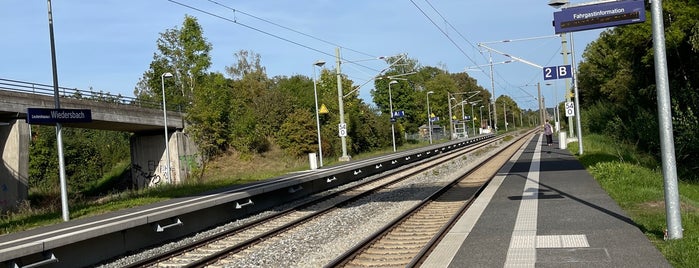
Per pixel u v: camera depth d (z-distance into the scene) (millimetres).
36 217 18641
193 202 16984
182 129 51656
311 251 11445
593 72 63031
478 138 87312
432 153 50344
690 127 24734
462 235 10812
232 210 17812
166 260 11328
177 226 15000
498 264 8422
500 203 14742
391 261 9727
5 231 15328
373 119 66938
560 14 11305
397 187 23297
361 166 31203
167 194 23422
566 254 8758
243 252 11742
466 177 24188
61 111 18312
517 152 38656
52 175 53031
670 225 9109
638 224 10633
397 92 91938
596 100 67438
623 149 31250
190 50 49156
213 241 13156
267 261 10672
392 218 15102
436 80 106250
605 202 13602
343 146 45094
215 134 50656
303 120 54562
